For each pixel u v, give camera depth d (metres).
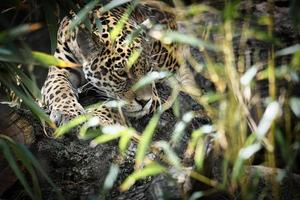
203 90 9.95
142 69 9.87
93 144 8.23
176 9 7.86
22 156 6.91
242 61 7.70
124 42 9.93
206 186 7.18
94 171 8.37
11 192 8.21
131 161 8.45
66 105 9.67
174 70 11.13
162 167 6.69
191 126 8.99
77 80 10.94
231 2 6.89
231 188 7.28
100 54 10.17
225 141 6.76
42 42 13.38
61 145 8.62
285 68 6.96
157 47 10.70
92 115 9.16
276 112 6.39
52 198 8.06
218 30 7.16
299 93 8.75
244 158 6.38
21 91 8.30
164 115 9.80
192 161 7.78
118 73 9.89
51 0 8.72
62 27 10.73
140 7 11.41
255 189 7.27
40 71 12.36
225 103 6.91
